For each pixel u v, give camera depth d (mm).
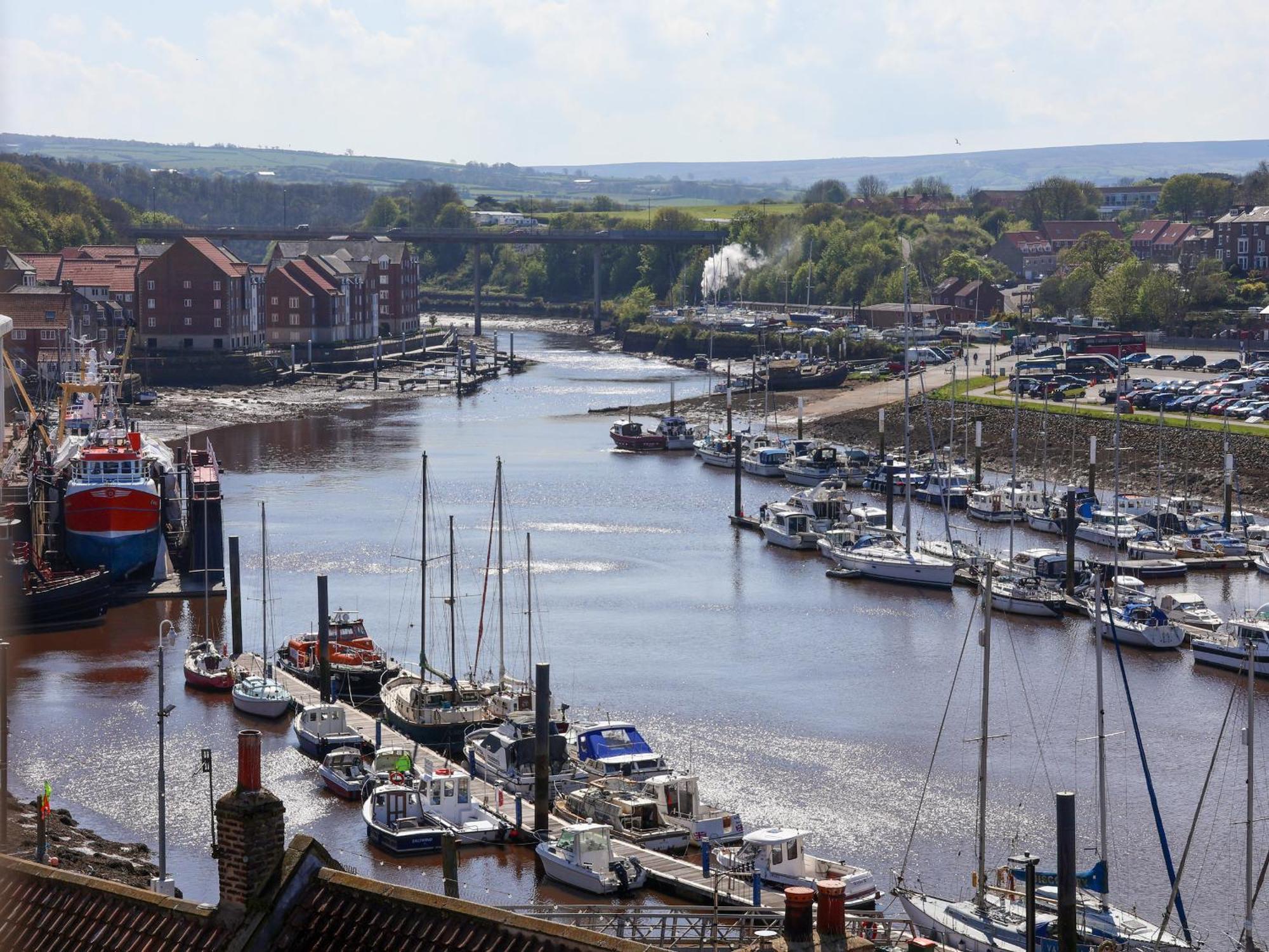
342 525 187750
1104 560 168625
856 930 71375
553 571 166000
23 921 35188
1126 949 70000
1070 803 66250
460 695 111062
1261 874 76188
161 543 158250
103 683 123125
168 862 87000
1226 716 97125
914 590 160375
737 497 195875
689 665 128875
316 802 96438
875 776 101375
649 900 80062
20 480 157250
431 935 31891
